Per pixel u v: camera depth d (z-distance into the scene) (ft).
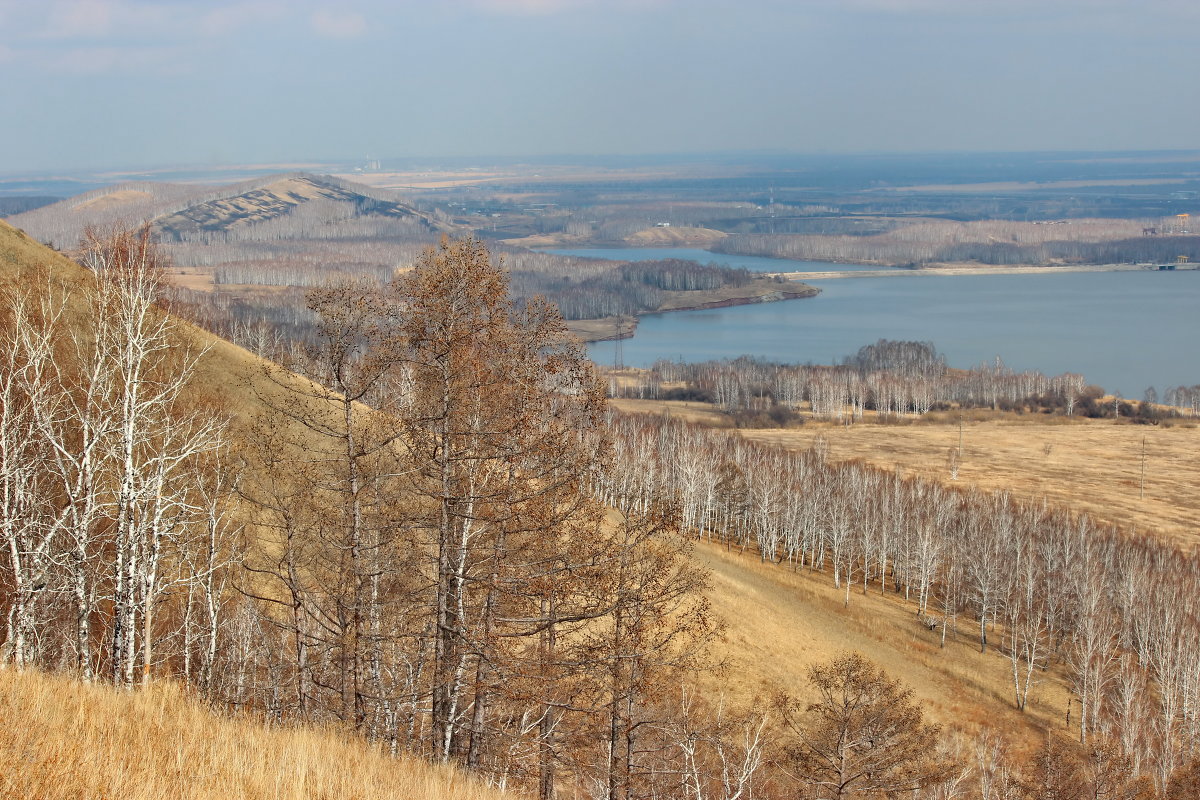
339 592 85.46
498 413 85.97
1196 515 439.63
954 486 481.87
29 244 173.47
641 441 403.34
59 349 117.08
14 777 37.19
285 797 44.83
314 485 83.25
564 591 87.97
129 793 39.45
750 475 388.78
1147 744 203.92
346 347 82.79
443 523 82.58
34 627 82.74
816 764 141.08
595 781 111.04
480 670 86.02
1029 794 159.02
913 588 350.84
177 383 97.66
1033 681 257.55
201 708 62.75
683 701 112.47
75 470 100.22
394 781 57.00
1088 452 574.97
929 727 152.46
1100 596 289.12
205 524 102.06
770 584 293.23
